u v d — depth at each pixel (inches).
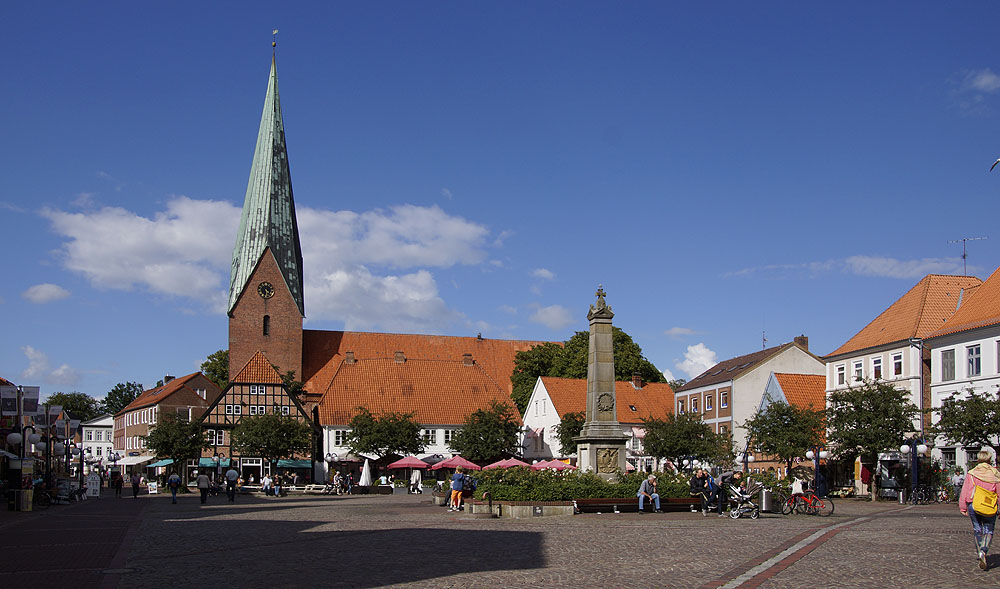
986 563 676.1
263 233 3976.4
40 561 784.9
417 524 1210.0
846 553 788.6
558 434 3309.5
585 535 994.7
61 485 2112.5
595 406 1547.7
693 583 619.5
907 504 1815.9
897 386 2383.1
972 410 1811.0
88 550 881.5
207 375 4722.0
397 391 3754.9
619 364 3747.5
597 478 1427.2
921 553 783.7
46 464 2396.7
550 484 1382.9
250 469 3289.9
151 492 2876.5
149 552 858.8
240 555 823.1
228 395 3457.2
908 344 2348.7
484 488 1437.0
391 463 3078.2
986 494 674.8
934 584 607.2
